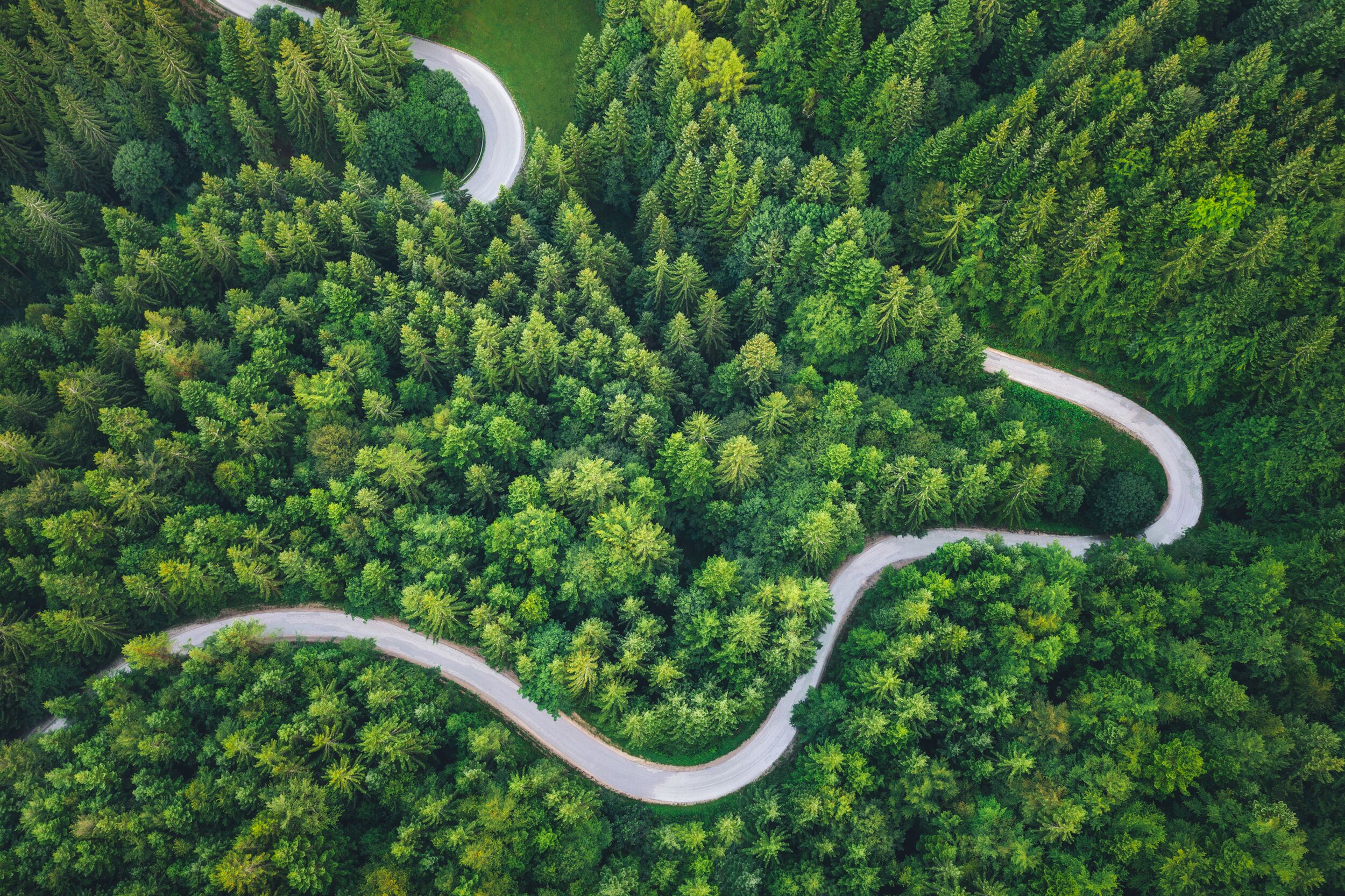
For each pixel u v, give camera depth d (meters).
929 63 106.00
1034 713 79.12
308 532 91.75
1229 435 98.06
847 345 101.94
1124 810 75.00
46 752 79.12
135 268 108.62
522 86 132.62
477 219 112.44
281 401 100.81
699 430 94.56
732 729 84.19
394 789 78.56
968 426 96.94
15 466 92.50
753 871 75.69
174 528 88.44
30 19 119.69
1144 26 102.81
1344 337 91.06
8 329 105.12
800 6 112.00
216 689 83.31
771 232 104.94
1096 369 108.00
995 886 71.44
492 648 85.06
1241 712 79.19
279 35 117.94
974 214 103.31
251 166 123.94
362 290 108.94
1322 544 86.56
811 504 89.69
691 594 86.94
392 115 120.56
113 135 119.94
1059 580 84.62
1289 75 96.06
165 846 73.56
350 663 86.75
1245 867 70.44
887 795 79.25
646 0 115.56
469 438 95.94
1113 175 98.81
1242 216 92.94
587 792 80.69
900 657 80.75
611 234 113.56
